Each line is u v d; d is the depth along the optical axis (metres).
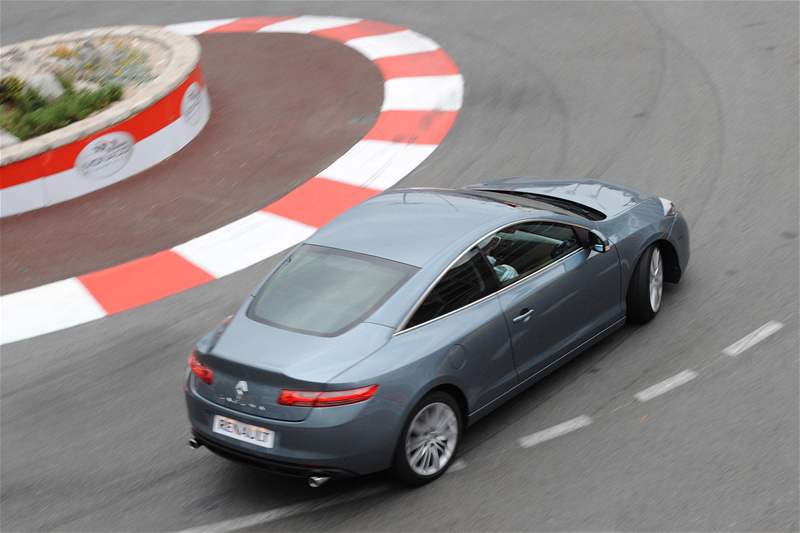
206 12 79.31
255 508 22.30
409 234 24.22
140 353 31.23
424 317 22.14
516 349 23.84
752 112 45.12
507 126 48.09
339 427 20.48
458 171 43.66
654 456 22.48
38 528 22.62
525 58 58.03
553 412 24.81
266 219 41.06
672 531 19.84
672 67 52.97
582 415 24.53
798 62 50.59
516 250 24.48
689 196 37.62
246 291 34.88
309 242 25.11
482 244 23.77
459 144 46.66
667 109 47.19
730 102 46.78
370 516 21.45
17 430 27.44
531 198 29.80
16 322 34.81
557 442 23.50
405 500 21.89
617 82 52.00
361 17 71.44
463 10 69.81
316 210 41.44
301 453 20.70
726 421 23.50
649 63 54.16
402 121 50.41
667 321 28.58
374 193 42.50
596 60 55.97
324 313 22.31
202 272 36.97
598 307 26.45
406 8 72.12
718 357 26.38
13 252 40.97
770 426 23.05
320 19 72.38
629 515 20.52
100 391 29.09
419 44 63.16
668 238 28.66
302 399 20.55
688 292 30.16
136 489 23.73
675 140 43.38
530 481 22.09
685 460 22.17
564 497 21.39
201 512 22.42
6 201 44.62
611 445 23.12
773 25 57.19
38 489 24.31
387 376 20.92
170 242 40.09
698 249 33.16
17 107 49.97
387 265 23.14
